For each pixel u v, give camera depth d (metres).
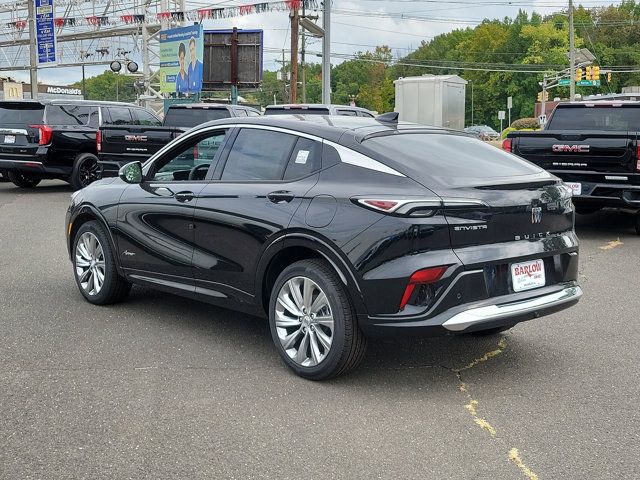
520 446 3.80
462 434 3.94
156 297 6.92
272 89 109.12
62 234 10.72
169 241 5.73
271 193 4.97
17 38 47.31
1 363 5.01
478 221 4.39
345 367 4.59
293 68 27.94
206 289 5.53
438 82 25.33
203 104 15.92
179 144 5.93
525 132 10.38
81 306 6.57
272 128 5.27
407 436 3.91
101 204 6.36
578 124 11.42
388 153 4.69
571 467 3.57
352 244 4.40
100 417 4.11
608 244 10.21
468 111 128.12
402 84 26.11
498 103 121.00
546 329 6.05
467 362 5.16
